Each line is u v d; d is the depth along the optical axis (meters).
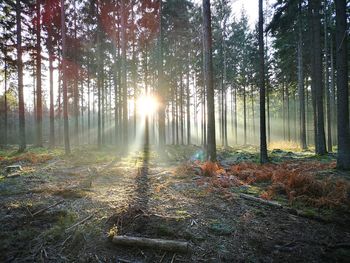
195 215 5.35
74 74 22.56
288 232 4.83
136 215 5.11
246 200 6.41
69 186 7.49
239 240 4.51
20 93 17.11
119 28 21.67
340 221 5.24
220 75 29.41
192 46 25.55
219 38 27.06
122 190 7.16
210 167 9.27
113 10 20.17
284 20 14.33
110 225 4.80
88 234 4.48
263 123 11.72
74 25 21.70
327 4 20.44
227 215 5.46
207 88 10.77
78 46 22.44
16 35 17.42
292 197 6.25
